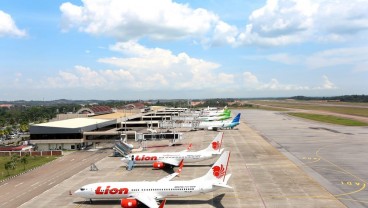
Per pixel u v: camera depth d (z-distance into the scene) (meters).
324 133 181.12
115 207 64.25
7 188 80.44
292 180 81.62
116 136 144.88
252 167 96.75
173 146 143.00
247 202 64.94
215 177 65.25
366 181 80.38
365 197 67.62
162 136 156.12
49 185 81.94
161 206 54.16
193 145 144.75
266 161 105.44
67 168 102.44
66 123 161.50
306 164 100.75
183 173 89.81
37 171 99.50
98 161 112.62
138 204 63.25
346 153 119.69
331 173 88.94
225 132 192.75
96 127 160.50
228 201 65.69
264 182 79.88
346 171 91.19
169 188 64.00
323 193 70.50
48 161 115.62
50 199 70.19
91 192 65.75
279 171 91.50
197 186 63.88
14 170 101.69
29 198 71.31
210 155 96.50
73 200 69.06
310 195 69.12
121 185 65.62
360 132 183.88
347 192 71.25
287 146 136.88
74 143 142.38
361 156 113.56
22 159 107.81
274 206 62.53
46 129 142.88
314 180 81.50
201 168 95.56
